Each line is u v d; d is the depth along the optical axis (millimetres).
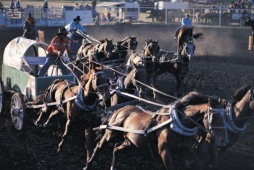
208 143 8547
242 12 37938
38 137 11234
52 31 31750
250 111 8789
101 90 9234
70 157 10055
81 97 9664
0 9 35562
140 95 11148
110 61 15570
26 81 11859
